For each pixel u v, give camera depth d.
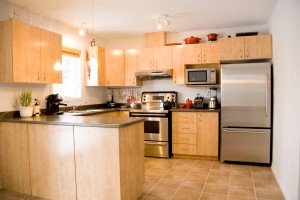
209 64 4.70
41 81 3.21
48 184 2.69
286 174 2.71
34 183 2.78
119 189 2.30
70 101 4.37
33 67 3.09
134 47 5.35
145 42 5.00
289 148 2.58
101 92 5.34
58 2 3.26
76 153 2.50
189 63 4.58
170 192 2.84
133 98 5.34
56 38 3.48
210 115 4.16
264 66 3.77
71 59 4.48
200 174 3.47
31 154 2.77
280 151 3.07
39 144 2.71
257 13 3.85
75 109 4.44
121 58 5.03
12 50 2.82
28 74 3.02
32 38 3.08
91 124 2.37
